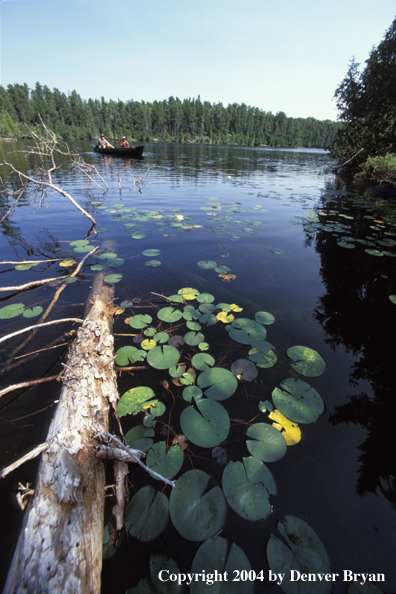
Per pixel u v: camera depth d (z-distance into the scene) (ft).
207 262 10.89
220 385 5.31
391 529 3.40
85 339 5.74
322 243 13.82
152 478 3.95
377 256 12.50
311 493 3.73
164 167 40.60
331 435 4.54
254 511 3.49
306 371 5.79
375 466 4.09
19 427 4.58
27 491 3.54
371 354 6.41
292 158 73.92
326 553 3.14
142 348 6.29
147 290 8.94
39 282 8.68
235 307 8.02
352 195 26.84
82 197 22.18
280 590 2.84
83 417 4.27
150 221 16.26
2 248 12.07
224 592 2.80
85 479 3.60
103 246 12.48
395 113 34.73
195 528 3.32
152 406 4.89
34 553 2.94
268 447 4.28
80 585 2.86
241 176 36.01
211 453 4.21
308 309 8.18
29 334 6.81
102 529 3.41
